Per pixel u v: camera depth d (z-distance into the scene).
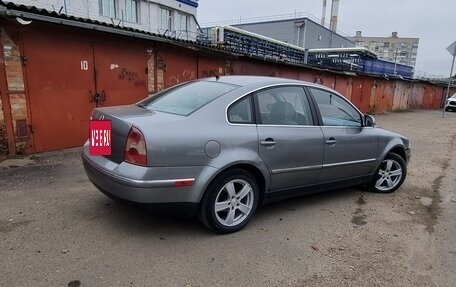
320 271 3.05
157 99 4.11
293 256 3.28
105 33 7.27
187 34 22.03
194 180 3.26
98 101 7.44
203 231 3.65
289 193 4.14
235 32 18.55
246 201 3.75
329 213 4.40
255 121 3.74
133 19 18.42
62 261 2.97
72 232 3.48
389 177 5.34
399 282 2.96
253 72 12.84
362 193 5.29
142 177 3.04
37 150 6.56
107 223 3.71
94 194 4.52
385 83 24.14
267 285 2.81
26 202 4.17
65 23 6.21
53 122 6.72
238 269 3.00
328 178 4.47
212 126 3.41
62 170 5.54
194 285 2.75
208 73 10.63
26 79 6.21
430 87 33.59
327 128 4.37
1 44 5.82
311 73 16.56
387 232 3.94
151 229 3.62
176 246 3.32
